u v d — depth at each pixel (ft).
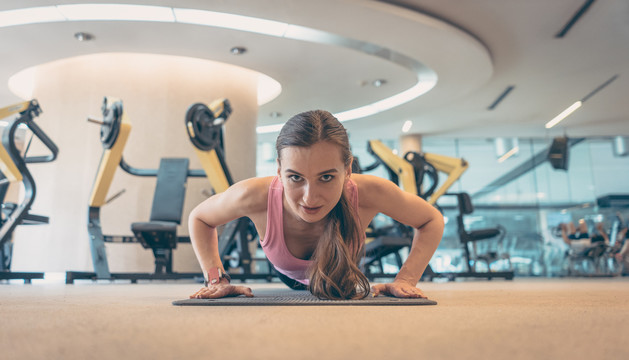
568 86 26.20
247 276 16.57
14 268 20.47
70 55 20.86
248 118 23.13
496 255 24.53
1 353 1.82
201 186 21.21
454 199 37.68
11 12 17.33
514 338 2.15
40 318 3.09
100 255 15.40
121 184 20.33
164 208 15.75
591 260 32.01
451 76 23.32
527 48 21.65
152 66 21.48
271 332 2.33
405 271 5.52
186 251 20.75
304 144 4.16
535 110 30.14
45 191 20.49
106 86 21.07
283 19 17.62
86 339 2.12
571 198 37.99
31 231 20.33
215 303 4.40
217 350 1.85
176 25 18.30
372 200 5.41
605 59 22.84
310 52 20.89
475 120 32.01
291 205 4.50
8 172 15.58
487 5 18.08
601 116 31.78
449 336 2.20
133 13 17.47
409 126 32.68
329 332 2.33
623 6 18.13
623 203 37.86
